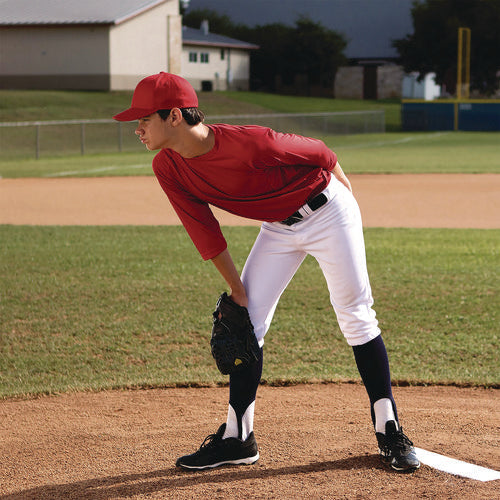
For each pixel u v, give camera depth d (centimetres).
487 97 5934
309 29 7119
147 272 920
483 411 464
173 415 472
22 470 374
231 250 1048
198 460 359
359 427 420
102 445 408
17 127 3862
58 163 2728
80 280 880
